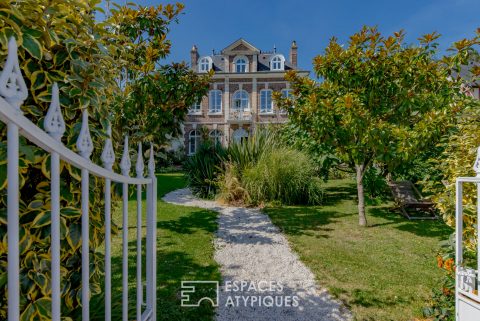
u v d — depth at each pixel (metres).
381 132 4.79
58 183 0.94
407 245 4.52
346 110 5.00
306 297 2.94
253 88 22.81
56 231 0.94
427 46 5.04
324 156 6.74
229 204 7.81
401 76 5.21
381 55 5.19
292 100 6.04
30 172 1.35
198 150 9.82
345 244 4.58
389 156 4.87
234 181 8.00
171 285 3.14
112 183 1.86
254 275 3.46
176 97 5.08
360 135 5.06
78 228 1.42
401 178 8.49
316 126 5.21
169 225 5.61
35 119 1.38
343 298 2.90
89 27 1.71
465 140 3.51
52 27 1.44
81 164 1.05
